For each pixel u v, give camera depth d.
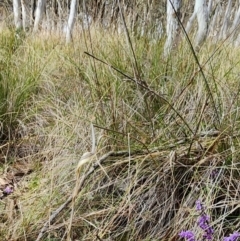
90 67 2.30
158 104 1.88
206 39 2.59
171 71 2.12
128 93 2.02
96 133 1.77
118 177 1.53
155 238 1.42
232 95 1.80
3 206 1.67
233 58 2.41
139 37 2.54
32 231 1.47
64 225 1.47
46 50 3.63
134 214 1.46
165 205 1.46
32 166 2.07
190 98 1.83
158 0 2.88
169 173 1.52
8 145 2.13
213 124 1.61
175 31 2.49
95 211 1.48
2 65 2.72
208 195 1.35
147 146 1.60
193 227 1.32
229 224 1.35
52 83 2.58
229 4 6.66
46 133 2.23
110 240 1.39
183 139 1.58
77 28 3.56
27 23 7.31
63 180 1.65
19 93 2.55
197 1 2.82
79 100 2.22
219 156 1.48
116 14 3.94
